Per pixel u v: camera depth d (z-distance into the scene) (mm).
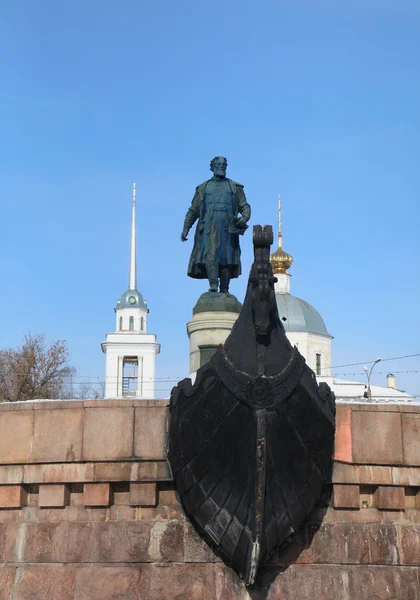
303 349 72750
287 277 78000
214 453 10297
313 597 10953
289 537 11016
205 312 15672
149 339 90875
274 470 10125
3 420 11656
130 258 109438
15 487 11508
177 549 11062
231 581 10906
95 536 11195
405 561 11312
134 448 11250
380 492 11414
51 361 59938
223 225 15773
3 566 11289
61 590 11047
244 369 9992
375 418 11531
